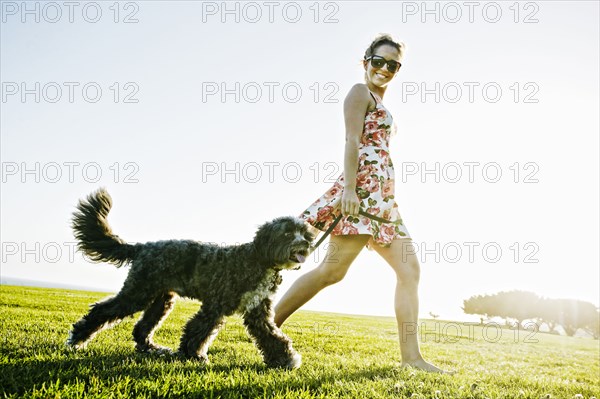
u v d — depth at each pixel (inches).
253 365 201.3
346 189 208.7
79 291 1064.2
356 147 213.2
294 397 135.7
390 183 225.0
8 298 526.6
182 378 146.7
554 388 208.2
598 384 282.5
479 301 2618.1
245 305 204.4
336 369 200.5
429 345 473.1
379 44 236.2
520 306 2551.7
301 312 1009.5
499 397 159.6
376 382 167.8
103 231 230.8
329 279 222.7
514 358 412.2
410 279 223.5
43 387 121.6
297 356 210.2
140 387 132.7
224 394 134.3
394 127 236.1
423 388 163.0
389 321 973.8
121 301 214.8
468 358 359.6
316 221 223.6
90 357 174.7
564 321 2536.9
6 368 140.9
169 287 218.4
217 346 263.6
